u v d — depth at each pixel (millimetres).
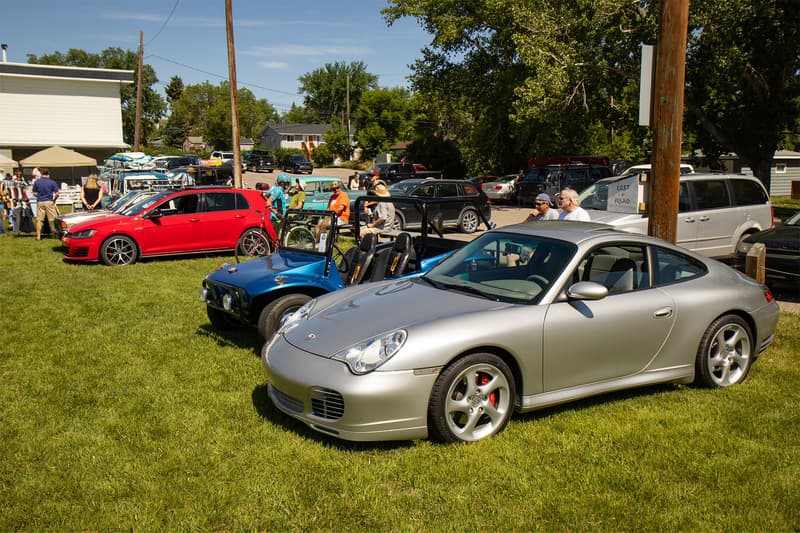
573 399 4359
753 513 3213
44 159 23766
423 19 32656
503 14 27281
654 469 3664
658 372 4723
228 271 6473
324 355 3943
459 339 3863
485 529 3076
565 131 29844
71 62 91188
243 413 4488
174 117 96688
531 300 4270
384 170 33844
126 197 14602
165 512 3225
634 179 9914
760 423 4301
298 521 3135
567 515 3189
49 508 3256
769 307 5254
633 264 4734
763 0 18125
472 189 19125
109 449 3924
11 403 4734
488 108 33594
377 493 3377
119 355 5969
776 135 21625
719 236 10250
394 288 4805
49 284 9703
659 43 6184
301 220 6875
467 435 3961
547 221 5289
